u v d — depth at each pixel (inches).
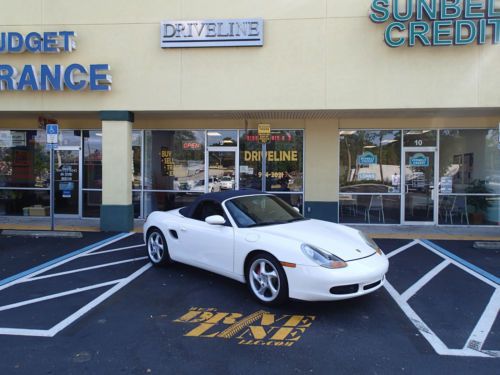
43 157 450.3
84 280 216.7
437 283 213.8
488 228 391.5
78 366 124.4
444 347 138.8
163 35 344.5
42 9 358.0
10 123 447.2
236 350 135.6
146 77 351.3
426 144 404.2
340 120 406.3
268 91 338.3
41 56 357.1
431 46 321.1
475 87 319.6
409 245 311.3
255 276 180.9
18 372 120.5
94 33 354.3
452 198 404.8
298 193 413.4
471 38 311.9
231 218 199.8
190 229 216.8
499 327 156.6
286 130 413.1
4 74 350.6
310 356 131.6
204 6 344.5
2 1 360.8
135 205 437.4
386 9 319.3
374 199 410.3
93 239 331.3
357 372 121.5
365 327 155.5
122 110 355.6
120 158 360.2
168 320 161.5
